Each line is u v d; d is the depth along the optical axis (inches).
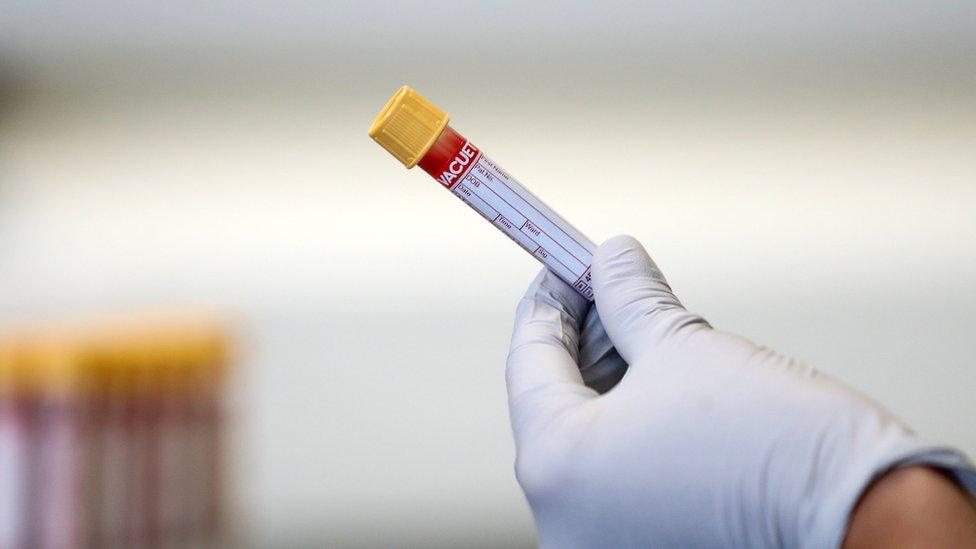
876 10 34.3
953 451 23.3
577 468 24.7
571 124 34.6
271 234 34.5
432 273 34.7
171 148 34.4
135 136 34.3
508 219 26.8
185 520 33.2
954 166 34.7
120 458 32.8
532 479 24.9
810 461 23.7
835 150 34.7
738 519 24.0
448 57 34.4
